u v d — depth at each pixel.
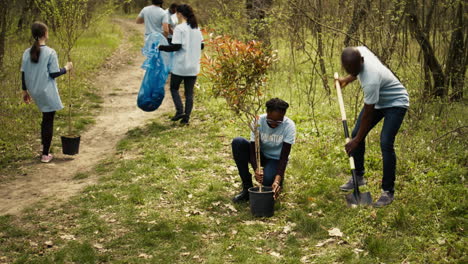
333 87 10.32
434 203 4.68
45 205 5.19
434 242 4.04
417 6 8.77
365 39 8.25
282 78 11.38
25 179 6.12
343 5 9.19
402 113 4.71
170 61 8.24
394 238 4.15
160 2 9.68
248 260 3.94
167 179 5.80
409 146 6.26
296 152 6.51
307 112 8.72
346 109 8.62
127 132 8.13
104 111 9.77
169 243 4.29
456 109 7.98
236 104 5.02
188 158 6.54
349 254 3.92
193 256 4.05
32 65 6.46
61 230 4.58
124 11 41.00
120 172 6.08
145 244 4.27
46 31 6.56
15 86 10.59
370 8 8.24
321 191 5.23
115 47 20.61
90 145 7.62
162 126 8.25
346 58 4.51
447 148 6.20
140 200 5.19
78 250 4.16
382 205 4.69
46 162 6.73
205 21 16.81
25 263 3.96
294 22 10.01
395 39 7.75
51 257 4.06
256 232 4.42
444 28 8.91
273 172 4.99
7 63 12.57
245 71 5.01
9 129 8.00
